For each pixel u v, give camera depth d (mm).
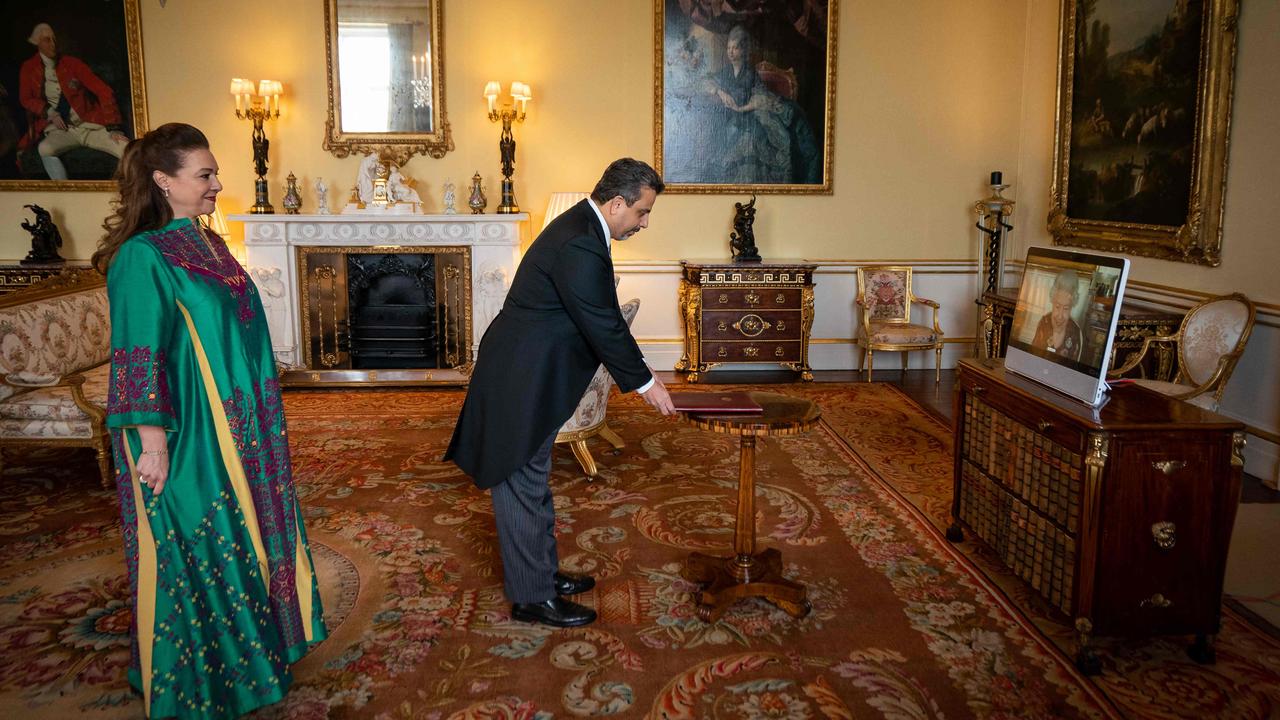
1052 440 2715
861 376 7148
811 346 7430
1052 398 2783
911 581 3172
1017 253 7219
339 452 4836
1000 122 7176
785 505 3965
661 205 7184
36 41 6668
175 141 2113
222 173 6902
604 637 2766
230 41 6766
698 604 2951
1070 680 2514
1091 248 6008
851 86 7105
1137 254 5496
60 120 6770
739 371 7352
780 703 2393
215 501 2145
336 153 6902
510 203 6758
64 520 3824
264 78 6820
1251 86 4531
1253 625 2859
